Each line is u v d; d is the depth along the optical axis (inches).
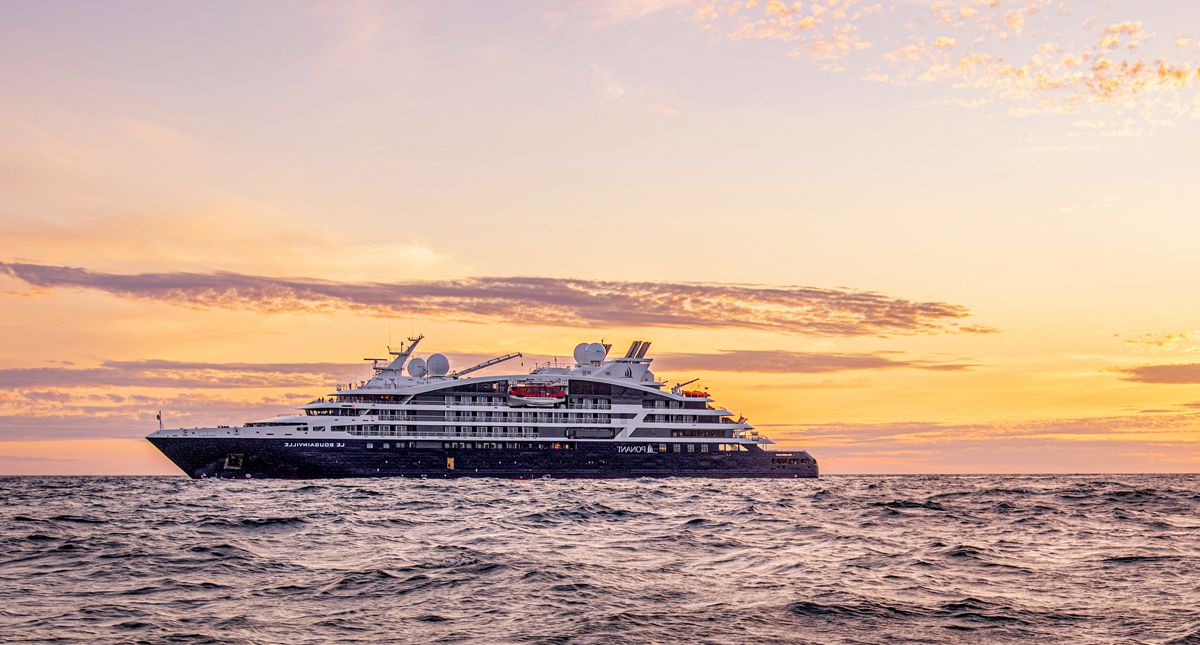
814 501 4340.6
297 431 6417.3
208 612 1489.9
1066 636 1338.6
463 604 1541.6
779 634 1343.5
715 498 4539.9
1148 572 1914.4
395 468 6550.2
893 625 1401.3
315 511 3430.1
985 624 1408.7
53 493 5285.4
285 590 1673.2
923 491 5930.1
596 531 2731.3
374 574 1814.7
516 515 3284.9
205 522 2886.3
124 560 2032.5
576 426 6884.8
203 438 6314.0
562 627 1378.0
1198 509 3969.0
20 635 1336.1
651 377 7440.9
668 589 1684.3
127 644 1285.7
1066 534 2746.1
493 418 6761.8
